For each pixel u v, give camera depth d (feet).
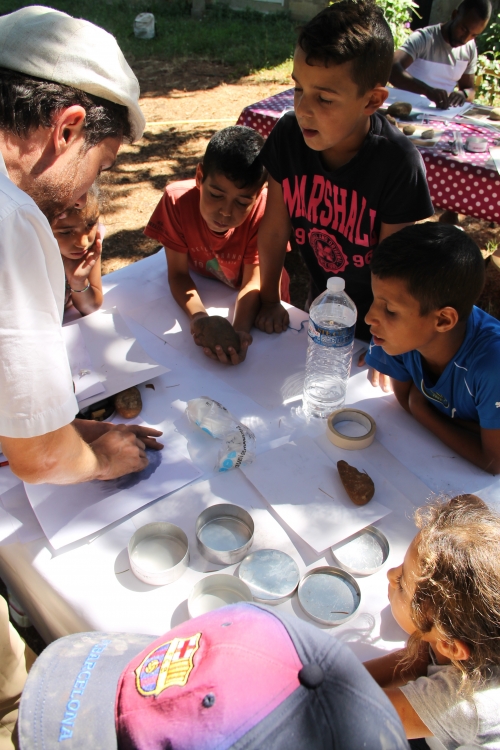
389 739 2.05
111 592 3.99
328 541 4.30
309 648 2.23
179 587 4.02
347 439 5.05
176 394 5.74
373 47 5.24
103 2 35.76
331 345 5.42
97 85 3.49
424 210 6.28
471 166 10.41
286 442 5.18
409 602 3.60
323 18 5.23
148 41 30.45
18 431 3.46
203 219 7.14
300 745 1.97
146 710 2.21
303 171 6.61
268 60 28.25
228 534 4.37
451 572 3.15
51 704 2.76
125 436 4.82
